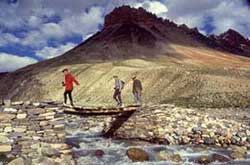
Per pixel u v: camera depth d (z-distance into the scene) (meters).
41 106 18.34
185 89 81.62
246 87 70.81
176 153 24.59
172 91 85.25
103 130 32.47
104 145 26.84
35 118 18.12
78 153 23.72
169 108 30.31
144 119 29.91
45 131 18.16
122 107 29.25
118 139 29.88
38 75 157.38
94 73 136.50
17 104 18.06
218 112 46.16
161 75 97.19
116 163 22.48
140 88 34.56
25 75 168.88
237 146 27.88
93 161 22.59
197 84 80.19
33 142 17.78
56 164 17.52
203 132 28.80
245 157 24.86
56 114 18.50
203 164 22.95
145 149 25.47
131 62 159.50
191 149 26.05
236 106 56.59
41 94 138.00
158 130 29.00
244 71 87.06
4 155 17.16
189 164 22.88
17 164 16.67
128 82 107.94
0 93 168.62
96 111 28.56
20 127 17.83
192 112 30.67
